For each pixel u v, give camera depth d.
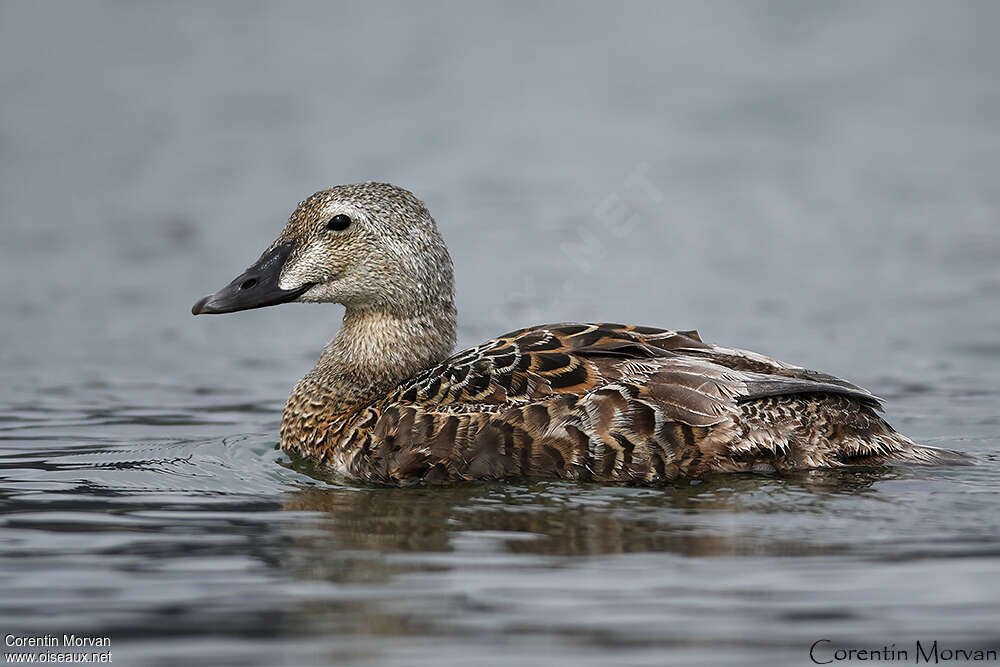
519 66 32.06
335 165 25.48
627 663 7.52
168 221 22.88
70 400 14.77
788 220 22.50
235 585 8.69
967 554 9.09
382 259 12.05
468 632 7.93
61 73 31.11
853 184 24.42
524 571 8.88
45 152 26.53
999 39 33.81
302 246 12.21
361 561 9.11
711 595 8.44
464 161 25.78
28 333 17.73
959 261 20.19
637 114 28.73
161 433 13.29
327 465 11.72
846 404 10.95
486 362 11.09
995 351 16.30
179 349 17.22
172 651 7.72
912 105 29.31
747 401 10.70
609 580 8.70
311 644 7.80
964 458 11.15
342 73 31.56
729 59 32.53
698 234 21.83
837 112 28.88
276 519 10.09
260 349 17.33
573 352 11.05
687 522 9.80
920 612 8.18
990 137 27.22
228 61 32.34
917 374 15.51
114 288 19.73
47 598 8.49
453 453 10.88
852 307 18.22
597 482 10.72
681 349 11.27
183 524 9.99
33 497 10.77
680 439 10.62
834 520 9.77
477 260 20.66
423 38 34.22
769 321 17.75
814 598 8.38
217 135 27.42
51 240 21.91
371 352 12.09
